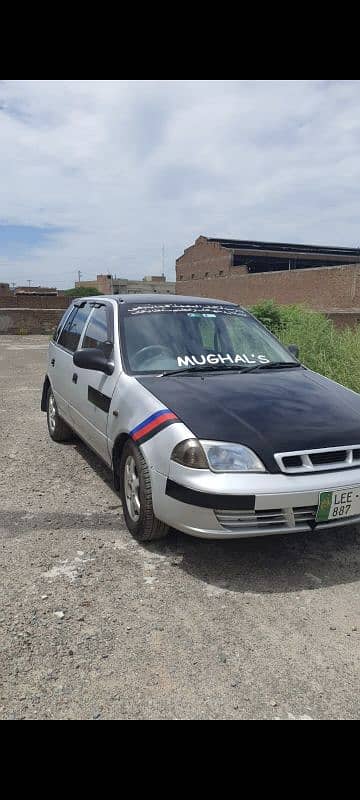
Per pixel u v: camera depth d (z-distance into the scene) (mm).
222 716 2338
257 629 2936
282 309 14227
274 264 54000
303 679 2570
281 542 3951
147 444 3596
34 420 7816
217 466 3240
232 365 4492
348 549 3871
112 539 3945
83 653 2709
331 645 2818
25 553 3719
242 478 3199
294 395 3916
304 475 3281
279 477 3227
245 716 2342
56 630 2885
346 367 7934
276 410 3631
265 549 3838
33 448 6328
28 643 2771
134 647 2764
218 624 2969
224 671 2607
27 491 4910
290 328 11484
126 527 4148
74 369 5359
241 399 3740
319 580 3443
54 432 6477
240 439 3311
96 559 3646
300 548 3867
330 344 9227
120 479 4121
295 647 2795
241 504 3172
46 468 5578
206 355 4523
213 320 4969
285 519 3279
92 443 4867
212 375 4246
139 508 3768
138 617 3014
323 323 11211
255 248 55656
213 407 3592
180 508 3338
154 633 2879
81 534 4023
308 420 3559
